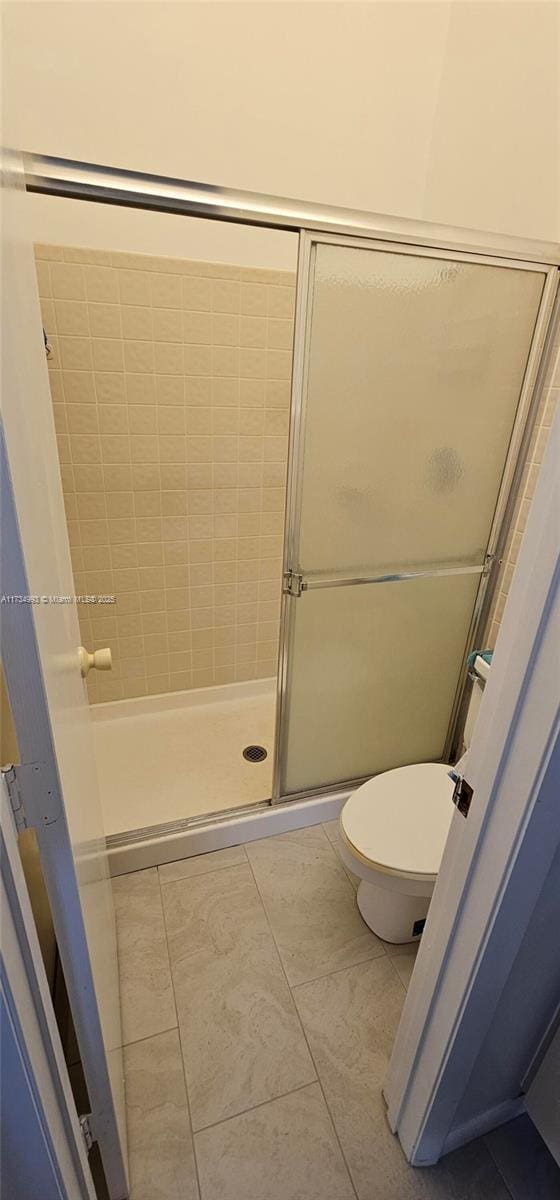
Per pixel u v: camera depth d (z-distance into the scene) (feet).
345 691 5.49
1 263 1.47
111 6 4.35
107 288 5.49
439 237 3.94
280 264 5.97
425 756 6.35
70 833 1.88
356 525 4.73
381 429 4.44
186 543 6.94
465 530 5.23
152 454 6.34
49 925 2.87
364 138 5.37
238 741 7.13
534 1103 3.13
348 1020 3.98
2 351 1.42
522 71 4.37
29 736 1.58
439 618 5.56
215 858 5.36
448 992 2.62
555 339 4.60
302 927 4.67
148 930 4.60
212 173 5.16
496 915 2.24
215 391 6.29
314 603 4.89
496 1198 3.11
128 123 4.79
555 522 1.70
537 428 4.90
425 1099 2.94
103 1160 2.83
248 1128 3.37
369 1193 3.11
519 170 4.57
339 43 4.89
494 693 2.09
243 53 4.75
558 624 1.73
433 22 5.00
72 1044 3.21
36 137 4.65
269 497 7.11
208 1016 3.98
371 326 4.05
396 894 4.32
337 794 5.88
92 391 5.85
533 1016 2.89
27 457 1.78
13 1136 1.59
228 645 7.77
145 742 7.05
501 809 2.12
